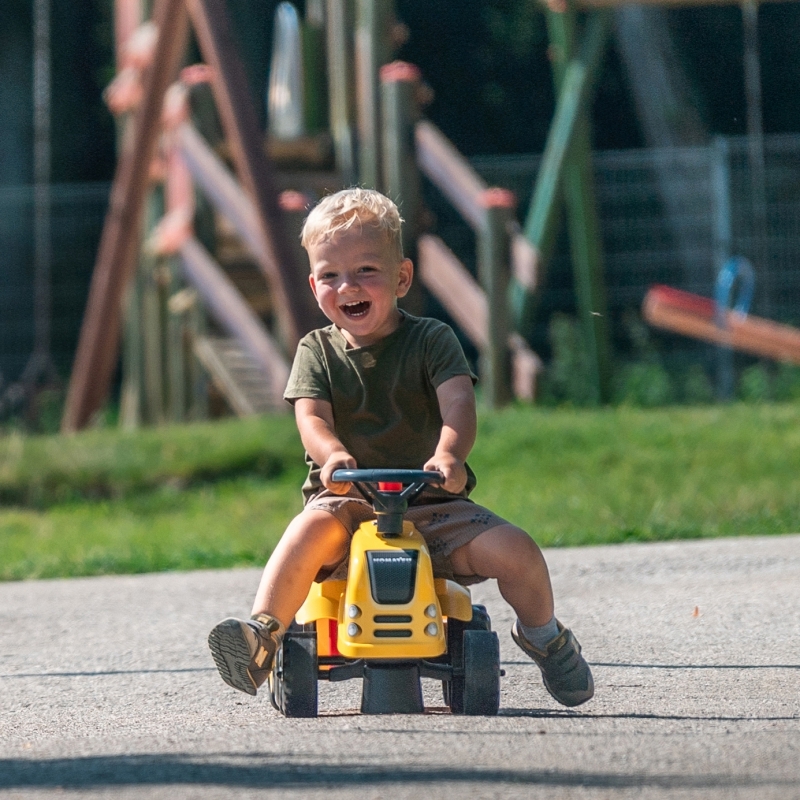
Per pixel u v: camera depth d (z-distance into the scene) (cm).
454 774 1024
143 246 6141
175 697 1645
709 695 1500
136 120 5025
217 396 6225
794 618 2020
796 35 10150
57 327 9231
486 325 5166
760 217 6881
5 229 9344
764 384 6481
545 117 10700
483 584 2486
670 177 7819
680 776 1024
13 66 10369
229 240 5947
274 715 1483
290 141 5769
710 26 10188
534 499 3644
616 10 9212
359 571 1317
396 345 1438
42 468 4606
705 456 4100
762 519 3206
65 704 1619
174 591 2578
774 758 1092
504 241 5172
